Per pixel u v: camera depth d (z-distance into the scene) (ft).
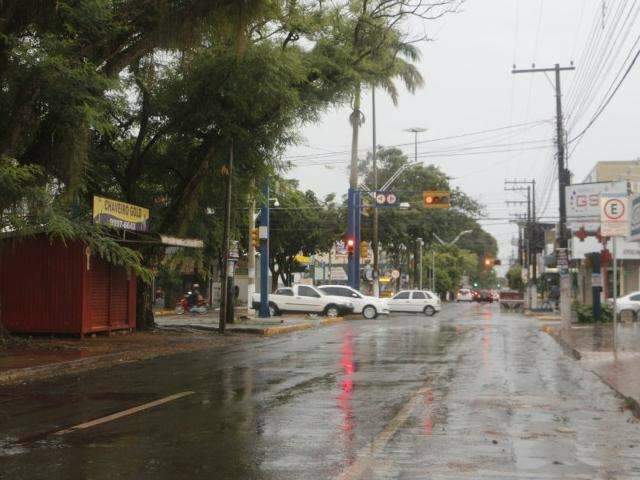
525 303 203.51
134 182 80.69
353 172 151.23
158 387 41.22
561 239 100.68
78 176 59.67
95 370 50.49
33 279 72.13
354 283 150.82
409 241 228.84
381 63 88.74
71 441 26.73
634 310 121.39
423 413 32.50
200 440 26.81
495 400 36.40
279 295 130.93
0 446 25.93
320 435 27.71
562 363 54.54
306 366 51.70
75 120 55.88
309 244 204.85
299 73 74.64
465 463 23.54
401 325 110.01
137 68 74.38
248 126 79.71
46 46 53.21
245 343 74.18
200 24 60.29
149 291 86.17
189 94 75.51
